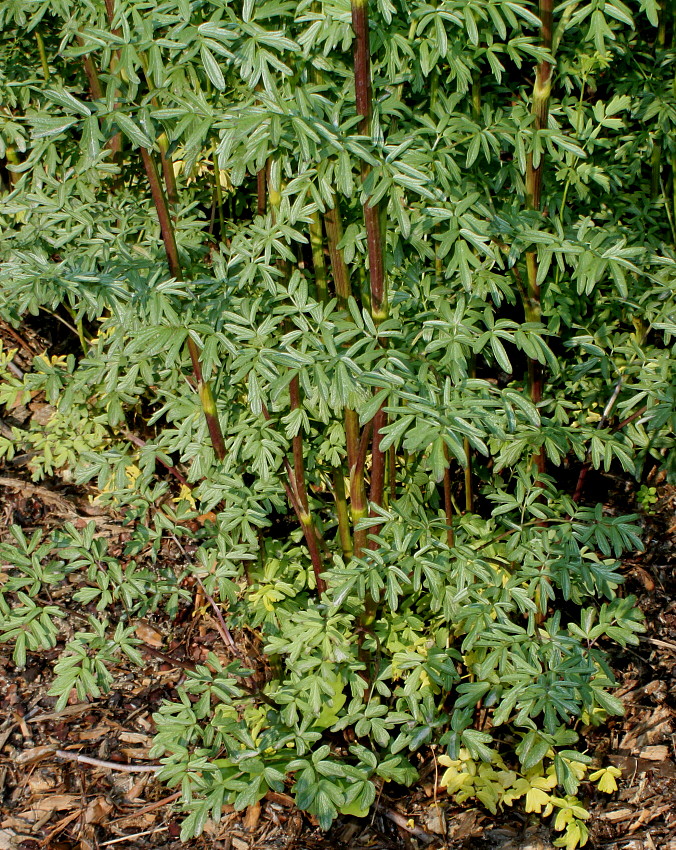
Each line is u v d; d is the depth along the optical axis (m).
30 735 2.74
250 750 2.07
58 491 3.60
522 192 2.24
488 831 2.37
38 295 2.08
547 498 2.39
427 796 2.48
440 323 1.92
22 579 2.09
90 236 2.36
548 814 2.31
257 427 2.33
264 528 3.11
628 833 2.34
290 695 2.16
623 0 2.65
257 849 2.37
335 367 1.80
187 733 2.11
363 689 2.21
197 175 2.98
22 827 2.46
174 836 2.42
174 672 2.92
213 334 1.92
